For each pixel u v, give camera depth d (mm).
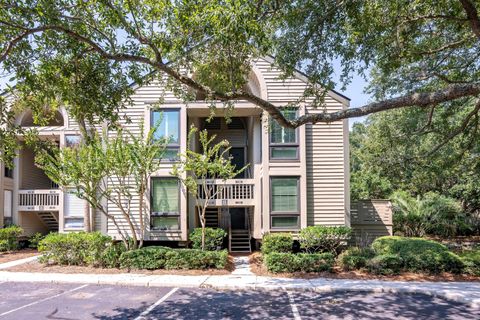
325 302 8023
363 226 15047
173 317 6879
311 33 8680
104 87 6922
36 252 15508
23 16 5660
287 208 13539
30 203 16516
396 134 16844
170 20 6824
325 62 9148
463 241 18844
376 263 10836
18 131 6215
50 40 6289
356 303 7957
